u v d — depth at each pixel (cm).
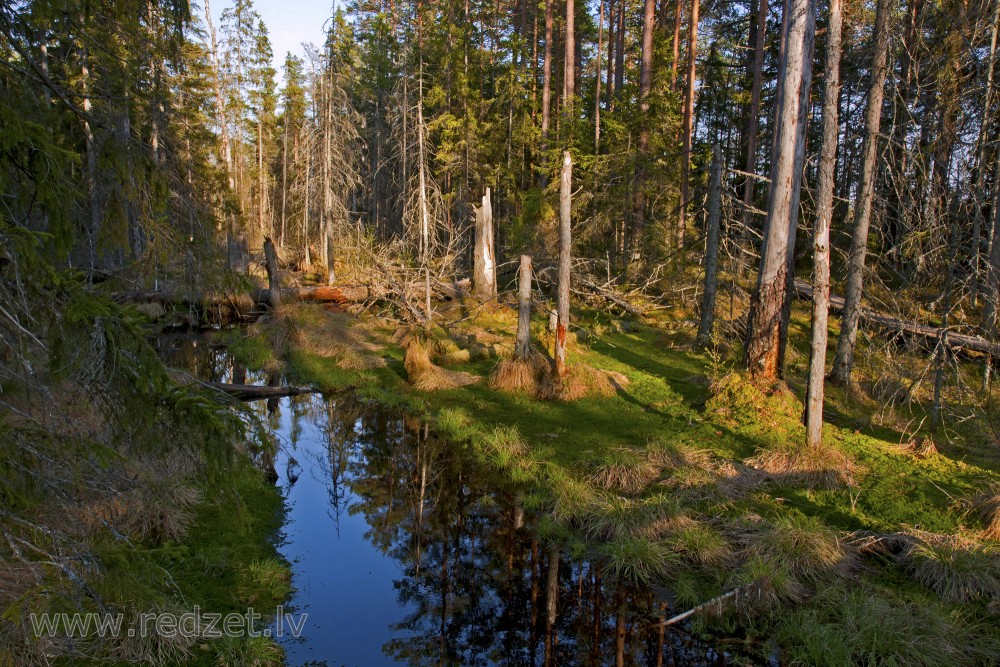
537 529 757
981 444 960
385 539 741
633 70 3098
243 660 477
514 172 3064
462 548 719
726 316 1773
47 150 348
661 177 2200
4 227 323
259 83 3744
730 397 1116
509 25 3550
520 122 3111
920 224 934
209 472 410
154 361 373
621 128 2270
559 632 573
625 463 856
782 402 1066
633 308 2058
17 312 348
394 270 2145
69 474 417
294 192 3491
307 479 924
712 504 763
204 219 597
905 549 638
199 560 611
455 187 3002
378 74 3406
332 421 1200
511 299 2338
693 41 2172
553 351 1606
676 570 647
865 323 1271
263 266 3041
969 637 512
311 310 1958
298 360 1636
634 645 545
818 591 585
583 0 3278
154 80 1000
